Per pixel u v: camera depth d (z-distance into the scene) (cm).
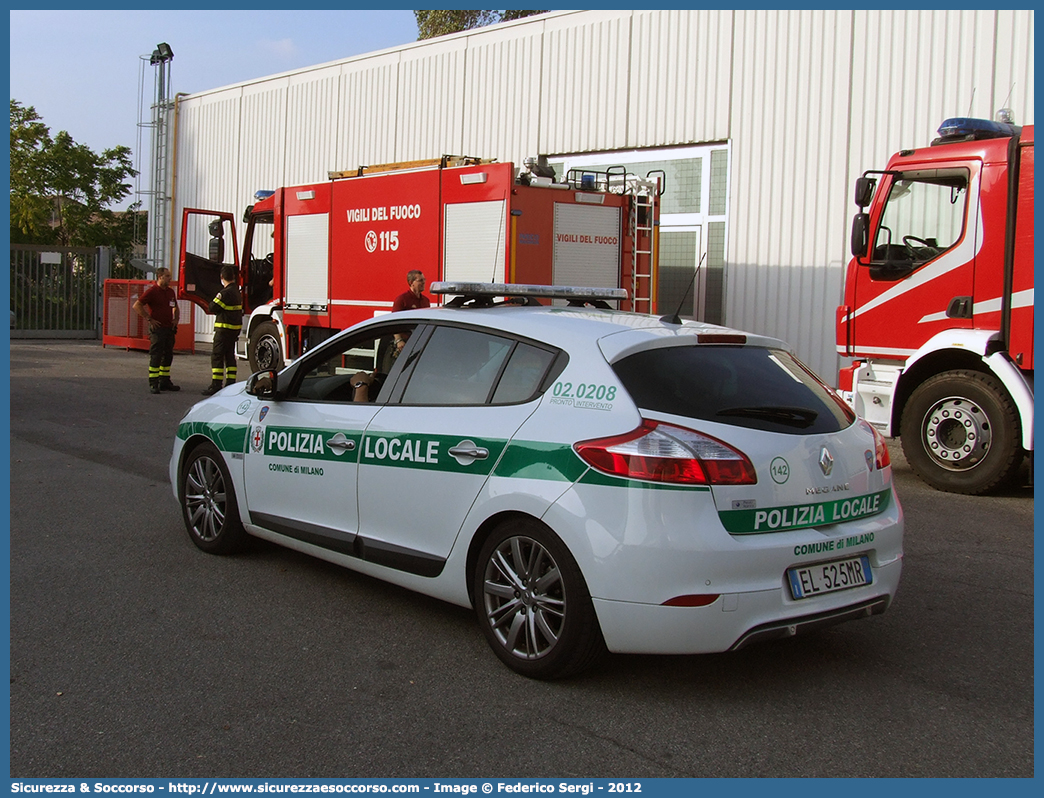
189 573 544
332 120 2036
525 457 395
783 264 1359
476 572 416
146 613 477
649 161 1514
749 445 370
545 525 385
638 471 360
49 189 3600
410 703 375
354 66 1980
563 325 421
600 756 334
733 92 1402
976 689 399
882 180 865
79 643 436
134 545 600
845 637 461
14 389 1397
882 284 866
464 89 1772
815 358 1332
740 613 356
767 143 1368
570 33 1603
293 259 1361
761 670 415
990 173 790
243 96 2264
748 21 1382
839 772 326
